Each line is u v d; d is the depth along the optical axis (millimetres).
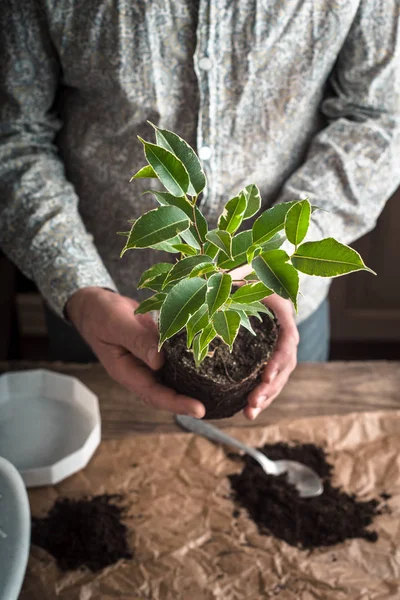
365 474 815
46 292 846
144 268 990
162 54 840
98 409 866
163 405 752
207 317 616
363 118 918
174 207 583
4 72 871
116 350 785
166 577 727
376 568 731
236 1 811
